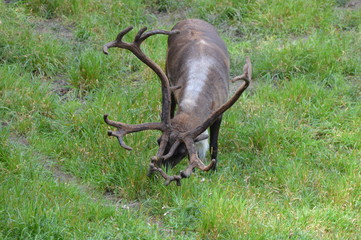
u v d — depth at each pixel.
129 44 9.06
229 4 16.34
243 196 9.89
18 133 11.26
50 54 13.55
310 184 10.39
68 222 8.73
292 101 12.69
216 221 9.02
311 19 15.87
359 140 11.60
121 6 15.85
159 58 13.98
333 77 13.62
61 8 15.56
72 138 11.18
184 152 9.29
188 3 16.56
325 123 12.14
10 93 11.95
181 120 9.38
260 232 8.90
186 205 9.38
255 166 10.89
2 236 8.28
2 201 8.90
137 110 11.85
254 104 12.55
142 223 8.96
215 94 10.27
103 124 11.38
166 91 9.22
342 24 15.84
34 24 15.01
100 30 14.91
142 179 9.95
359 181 10.31
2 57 13.33
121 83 13.19
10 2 15.76
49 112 11.85
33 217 8.46
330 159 11.05
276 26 15.73
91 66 13.12
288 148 11.38
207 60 10.58
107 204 9.66
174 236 8.92
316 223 9.33
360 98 12.98
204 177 10.43
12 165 10.01
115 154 10.58
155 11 16.55
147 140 11.01
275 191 10.16
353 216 9.62
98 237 8.45
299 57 14.08
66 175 10.39
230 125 11.84
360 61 14.12
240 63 14.00
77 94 12.80
